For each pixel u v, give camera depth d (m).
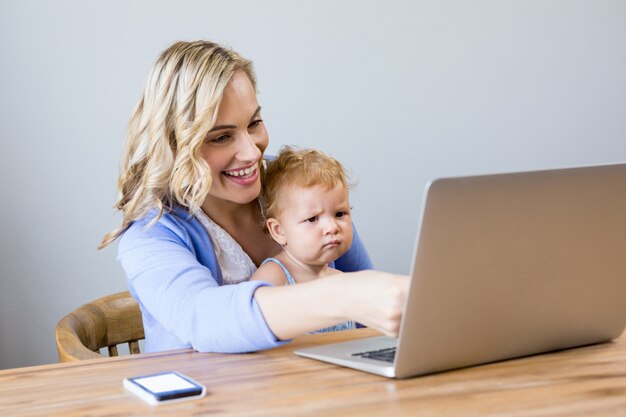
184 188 1.44
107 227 2.55
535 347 1.03
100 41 2.50
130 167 1.48
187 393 0.89
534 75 2.96
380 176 2.80
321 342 1.16
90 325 1.50
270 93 2.66
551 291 0.99
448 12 2.83
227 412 0.84
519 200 0.91
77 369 1.06
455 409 0.82
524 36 2.93
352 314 0.98
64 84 2.48
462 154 2.90
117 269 2.57
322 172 1.64
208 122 1.36
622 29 3.04
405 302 0.88
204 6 2.58
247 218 1.67
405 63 2.79
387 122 2.79
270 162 1.72
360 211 2.79
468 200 0.87
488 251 0.91
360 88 2.75
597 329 1.08
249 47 2.63
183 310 1.18
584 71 3.01
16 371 1.06
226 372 1.01
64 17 2.47
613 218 1.01
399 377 0.93
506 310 0.96
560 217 0.96
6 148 2.46
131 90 2.54
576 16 2.98
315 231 1.63
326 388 0.91
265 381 0.95
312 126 2.71
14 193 2.47
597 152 3.06
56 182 2.51
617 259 1.04
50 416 0.86
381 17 2.75
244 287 1.11
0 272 2.48
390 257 2.84
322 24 2.69
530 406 0.82
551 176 0.93
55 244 2.52
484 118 2.91
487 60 2.89
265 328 1.06
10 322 2.50
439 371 0.96
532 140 2.98
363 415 0.81
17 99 2.45
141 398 0.90
